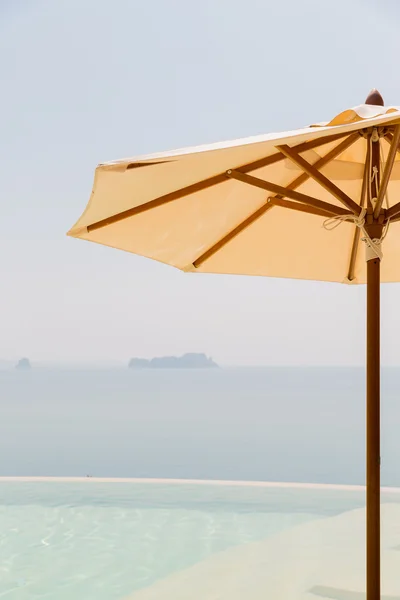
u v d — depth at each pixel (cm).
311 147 259
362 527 563
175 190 254
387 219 253
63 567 464
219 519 621
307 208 288
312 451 3058
